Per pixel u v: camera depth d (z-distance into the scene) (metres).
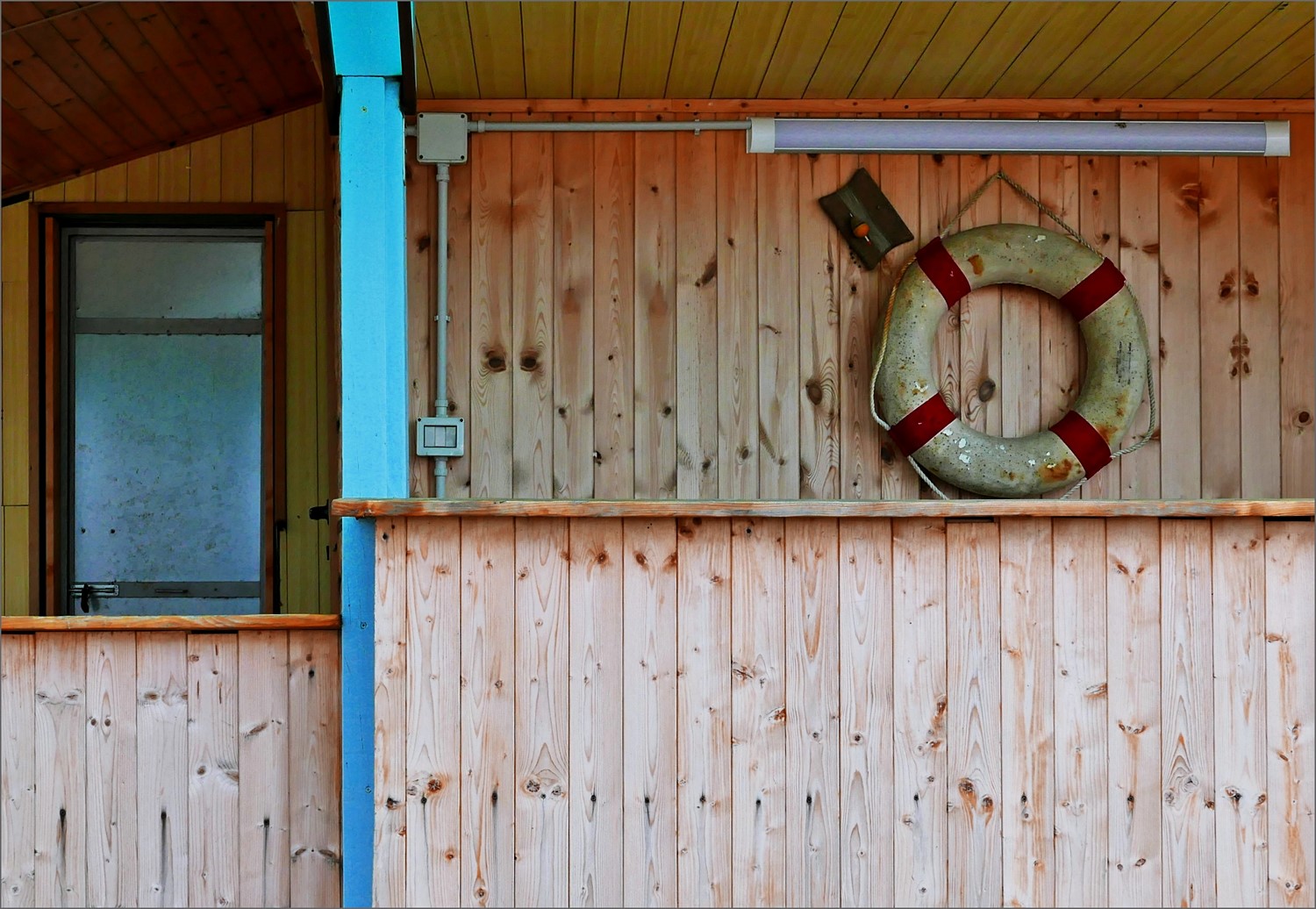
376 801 2.18
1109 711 2.22
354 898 2.28
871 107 3.41
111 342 3.89
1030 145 3.32
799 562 2.22
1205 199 3.45
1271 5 2.75
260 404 3.91
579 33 2.88
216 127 3.77
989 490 3.29
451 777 2.19
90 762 2.37
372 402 2.32
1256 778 2.22
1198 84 3.31
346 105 2.33
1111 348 3.30
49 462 3.78
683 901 2.20
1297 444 3.44
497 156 3.37
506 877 2.19
